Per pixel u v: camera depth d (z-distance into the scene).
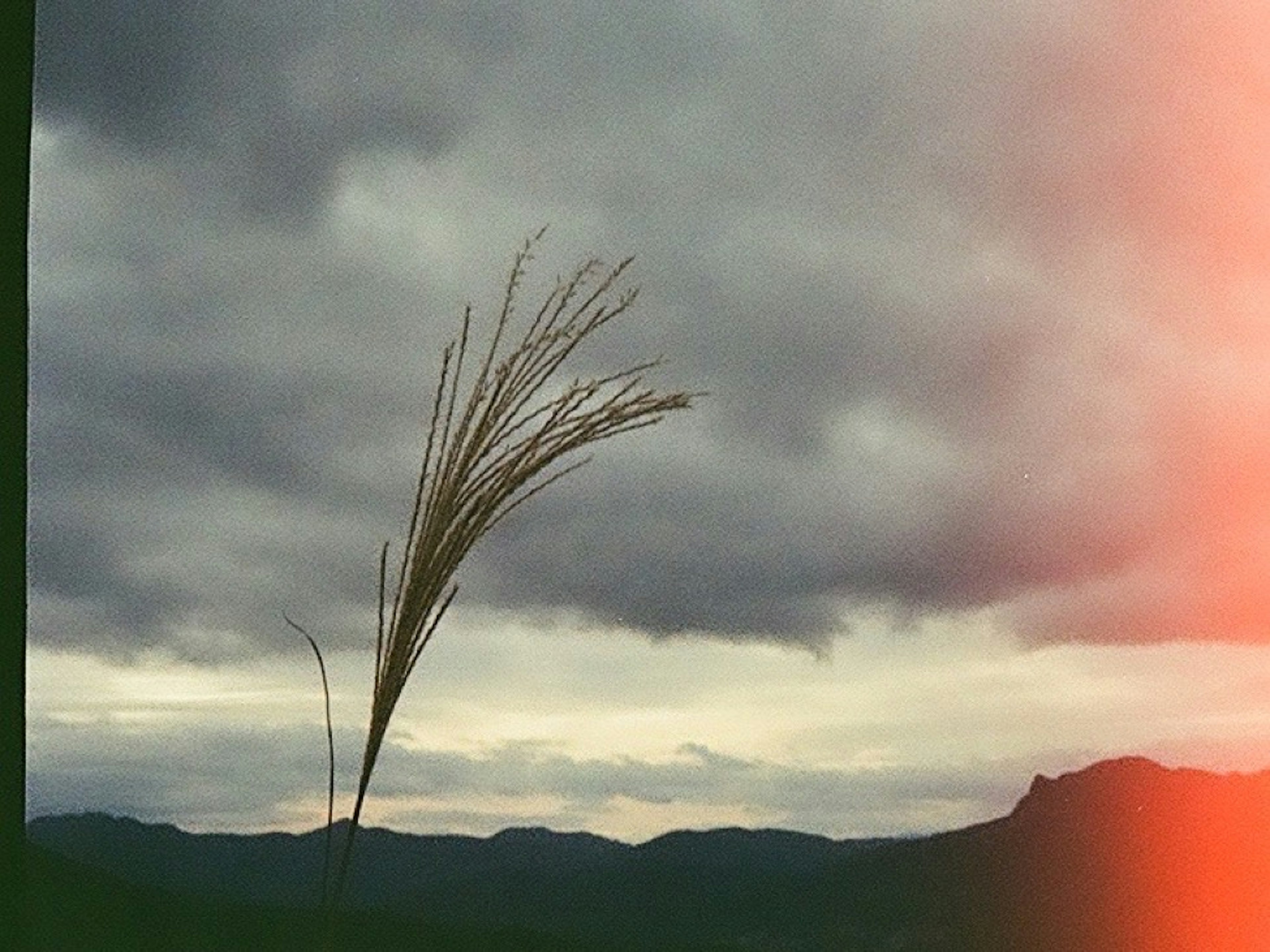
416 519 0.86
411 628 0.86
